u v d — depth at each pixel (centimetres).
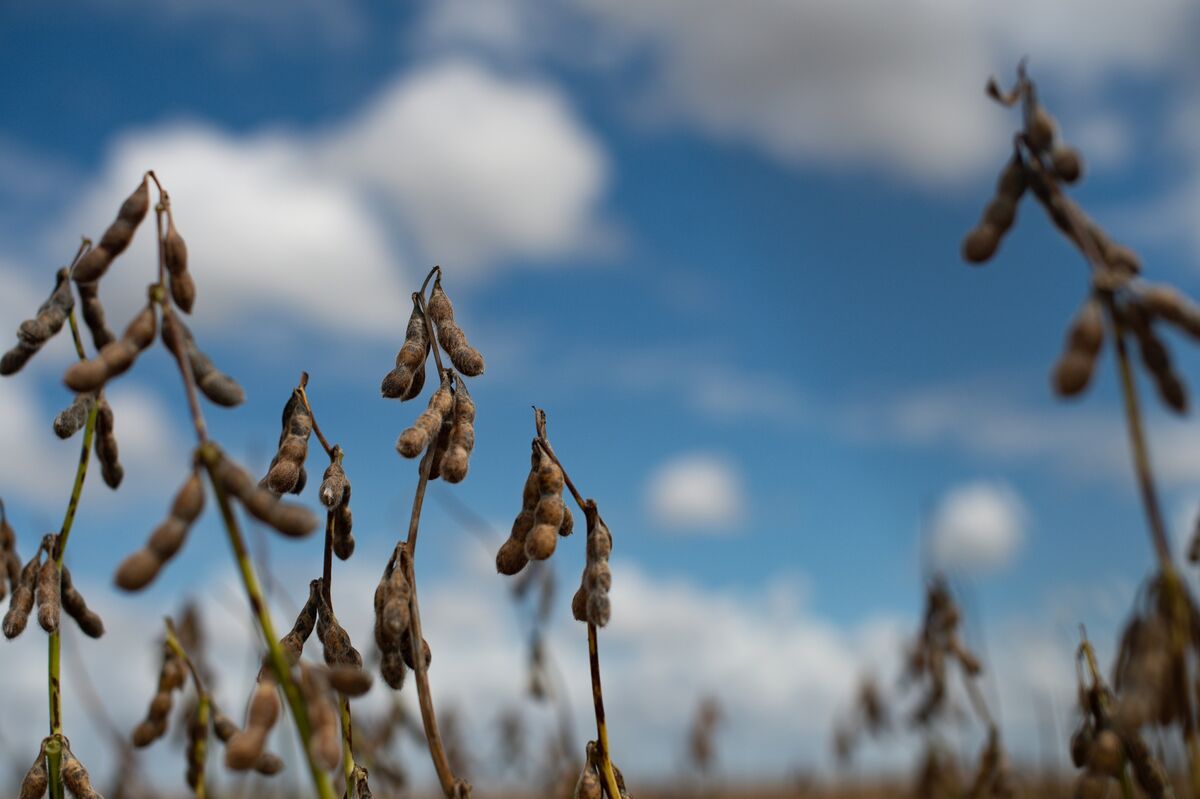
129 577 88
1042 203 96
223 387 94
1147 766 99
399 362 105
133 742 117
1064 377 90
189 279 96
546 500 103
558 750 179
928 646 176
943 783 184
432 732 99
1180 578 90
